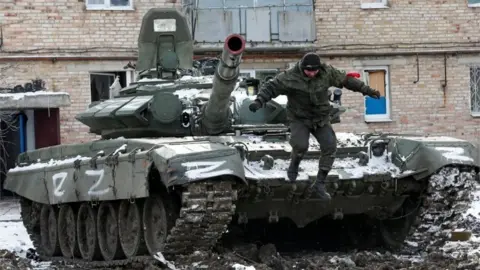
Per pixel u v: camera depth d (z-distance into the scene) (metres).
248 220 15.45
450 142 14.94
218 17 29.00
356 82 13.08
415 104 31.08
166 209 14.06
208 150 13.34
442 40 31.09
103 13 28.95
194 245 13.95
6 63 28.28
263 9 29.38
